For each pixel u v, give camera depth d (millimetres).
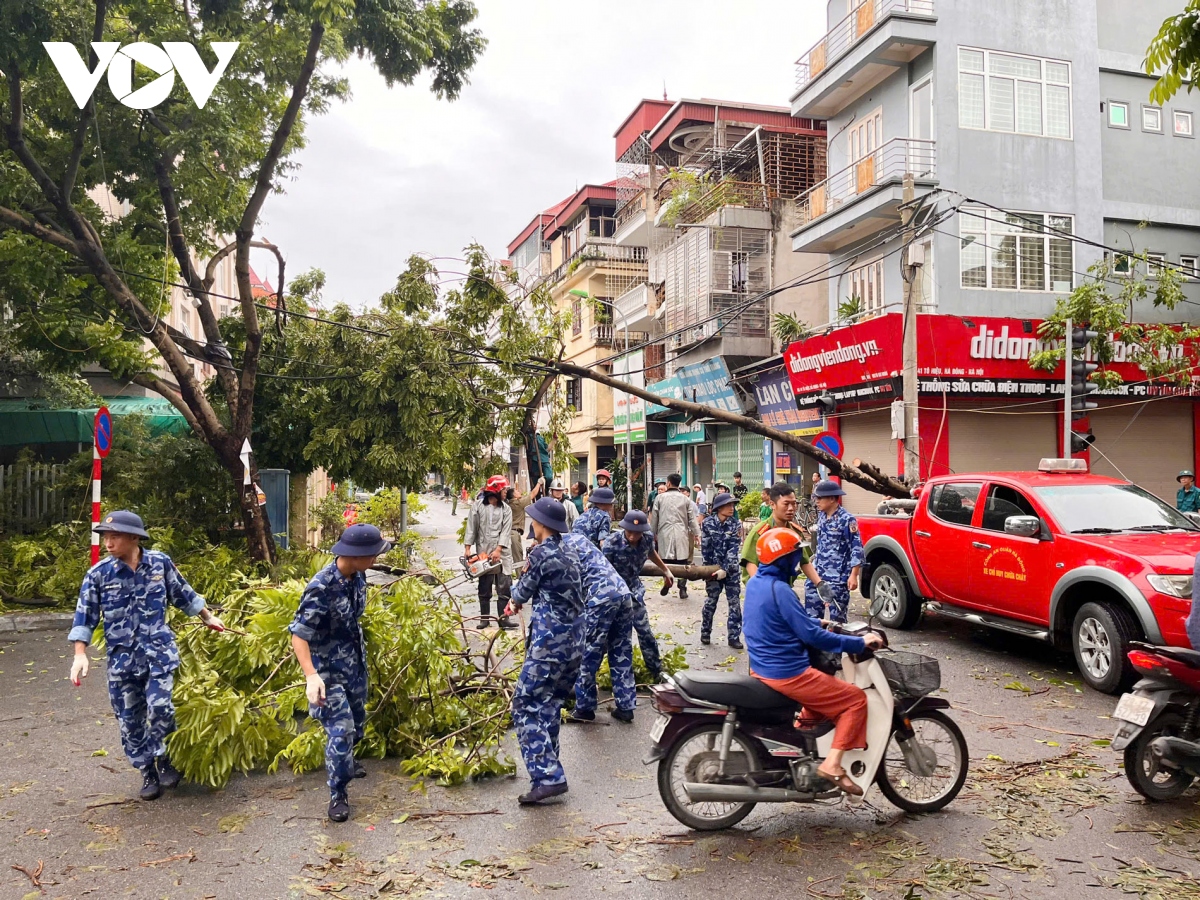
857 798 4547
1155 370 17016
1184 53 6234
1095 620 7453
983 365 16766
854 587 8539
